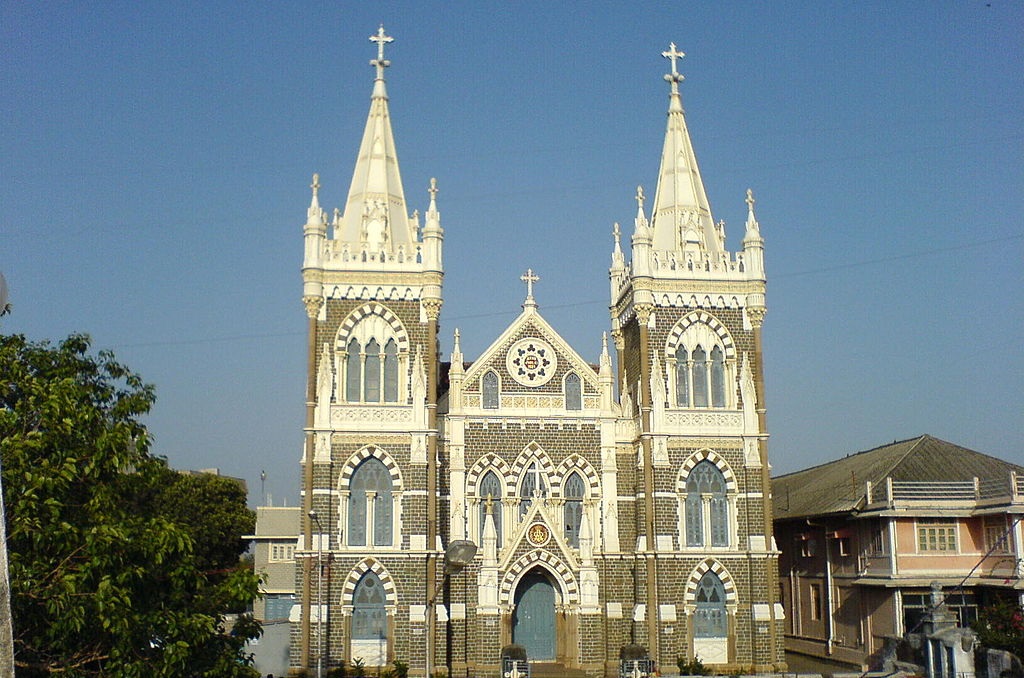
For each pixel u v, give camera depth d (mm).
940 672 58469
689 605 70875
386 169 76625
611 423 74312
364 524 69812
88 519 34781
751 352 74938
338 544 68938
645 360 73625
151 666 33250
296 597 68188
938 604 60344
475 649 69625
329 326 71938
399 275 72750
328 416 70250
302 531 68625
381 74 79500
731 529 72438
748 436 73312
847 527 74500
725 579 71438
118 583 32750
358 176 76875
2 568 22031
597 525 73438
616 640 71625
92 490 35500
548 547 70875
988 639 57906
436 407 72188
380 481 70562
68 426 35000
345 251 72875
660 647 69500
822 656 78562
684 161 79688
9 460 32812
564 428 74062
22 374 36875
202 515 95812
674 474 72500
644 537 71438
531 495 73250
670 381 73875
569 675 68875
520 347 74812
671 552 71000
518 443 73562
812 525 81438
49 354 39062
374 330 72375
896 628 66625
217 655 36750
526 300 75625
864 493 72250
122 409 39094
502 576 70188
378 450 70375
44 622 32375
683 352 74688
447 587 70250
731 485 72875
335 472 69875
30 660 33469
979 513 66875
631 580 72625
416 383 71375
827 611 77812
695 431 73125
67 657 33344
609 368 75125
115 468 36062
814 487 86062
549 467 73500
